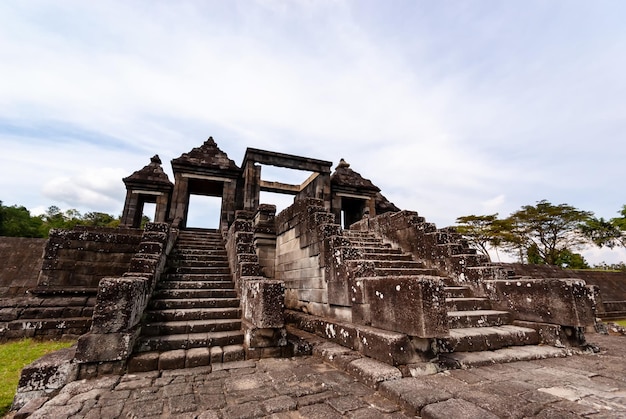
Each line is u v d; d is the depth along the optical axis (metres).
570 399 2.92
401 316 4.14
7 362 5.51
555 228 30.19
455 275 7.35
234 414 2.86
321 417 2.79
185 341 4.84
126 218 15.41
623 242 28.14
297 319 6.87
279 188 17.73
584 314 4.88
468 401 2.91
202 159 16.31
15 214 27.12
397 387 3.23
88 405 3.09
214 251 9.27
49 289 8.23
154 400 3.21
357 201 19.88
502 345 4.85
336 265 6.03
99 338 4.11
